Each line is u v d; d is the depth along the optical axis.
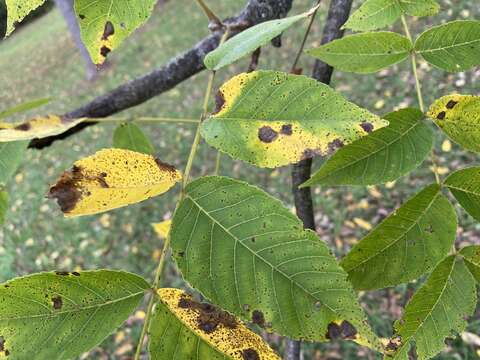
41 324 0.17
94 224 1.42
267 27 0.21
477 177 0.21
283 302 0.16
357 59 0.25
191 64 0.37
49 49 3.50
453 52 0.24
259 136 0.18
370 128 0.17
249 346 0.17
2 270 1.41
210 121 0.19
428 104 1.19
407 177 1.07
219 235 0.17
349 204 1.12
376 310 0.89
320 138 0.17
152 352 0.17
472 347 0.76
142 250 1.28
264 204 0.17
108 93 0.39
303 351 0.90
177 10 2.74
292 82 0.18
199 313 0.17
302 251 0.16
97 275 0.17
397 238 0.20
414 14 0.25
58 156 1.88
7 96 2.95
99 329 0.17
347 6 0.31
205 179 0.17
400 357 0.19
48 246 1.45
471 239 0.89
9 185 1.83
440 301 0.20
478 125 0.21
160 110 1.82
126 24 0.16
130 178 0.18
